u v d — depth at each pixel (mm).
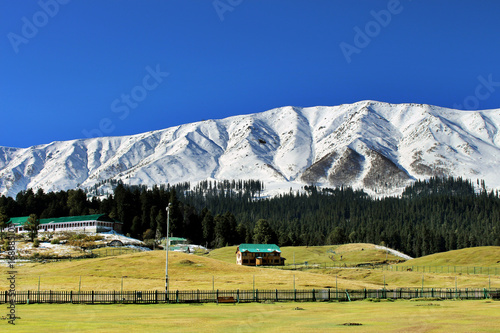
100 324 43781
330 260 189500
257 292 70125
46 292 69062
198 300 67562
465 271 137500
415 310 54906
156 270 117625
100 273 113438
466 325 40188
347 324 42438
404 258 191625
